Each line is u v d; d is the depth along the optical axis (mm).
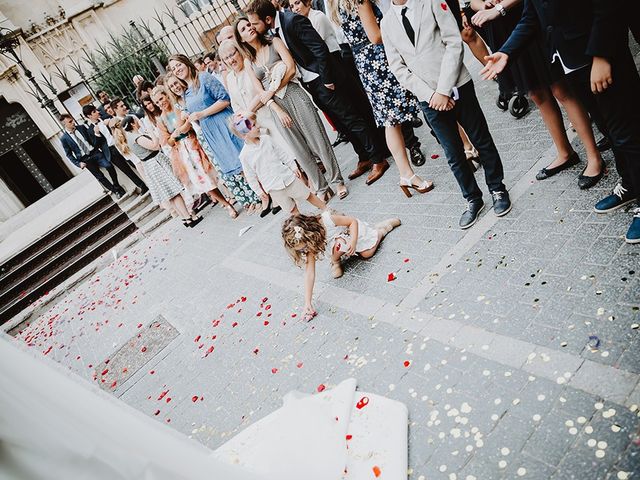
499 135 4504
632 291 2271
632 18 2395
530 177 3605
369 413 2498
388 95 3998
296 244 3420
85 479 1285
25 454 1184
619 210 2752
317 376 3049
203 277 5711
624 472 1682
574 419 1936
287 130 5023
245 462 2510
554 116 3219
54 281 9008
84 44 13906
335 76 4727
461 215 3707
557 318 2393
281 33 4703
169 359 4320
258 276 4895
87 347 5660
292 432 2387
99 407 1396
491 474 1929
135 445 1424
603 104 2312
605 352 2098
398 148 4195
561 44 2393
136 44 12242
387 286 3430
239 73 4961
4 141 14938
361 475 2199
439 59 3014
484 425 2127
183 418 3410
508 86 3500
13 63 13156
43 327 7406
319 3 6008
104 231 9570
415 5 2928
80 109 14055
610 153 3297
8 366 1230
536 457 1889
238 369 3605
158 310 5527
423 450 2189
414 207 4215
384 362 2814
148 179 7645
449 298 2969
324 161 5141
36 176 15492
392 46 3141
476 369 2410
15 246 9844
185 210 7871
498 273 2912
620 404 1885
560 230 2916
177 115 6551
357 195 5094
